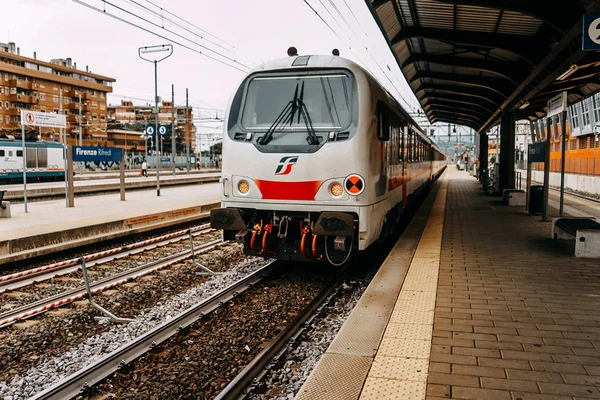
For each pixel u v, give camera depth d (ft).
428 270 24.94
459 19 37.11
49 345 18.54
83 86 286.66
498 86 55.62
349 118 24.08
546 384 12.61
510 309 18.67
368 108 24.21
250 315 21.09
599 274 24.11
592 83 48.55
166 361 16.65
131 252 34.83
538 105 64.90
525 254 29.09
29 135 118.01
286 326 19.22
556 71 37.27
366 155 23.75
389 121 29.01
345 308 21.98
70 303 23.15
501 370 13.44
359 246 23.89
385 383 12.76
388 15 36.17
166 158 255.91
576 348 14.92
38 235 33.04
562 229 33.06
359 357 14.44
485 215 49.47
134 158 269.85
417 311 18.42
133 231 41.63
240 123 25.71
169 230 46.75
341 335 16.29
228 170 25.38
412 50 50.03
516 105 55.98
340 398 12.04
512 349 14.87
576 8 29.17
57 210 51.93
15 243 31.40
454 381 12.82
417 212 52.16
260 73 26.09
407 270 25.13
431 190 89.92
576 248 28.19
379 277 23.71
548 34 37.14
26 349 17.94
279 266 29.55
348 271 27.89
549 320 17.43
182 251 35.86
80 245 36.09
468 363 13.91
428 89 71.36
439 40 39.96
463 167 233.96
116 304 23.21
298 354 17.11
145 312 21.95
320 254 24.89
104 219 41.19
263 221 25.22
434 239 34.37
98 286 25.70
